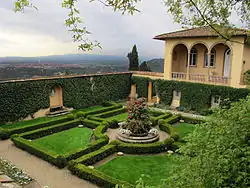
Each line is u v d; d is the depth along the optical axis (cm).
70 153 1052
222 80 2059
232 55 1964
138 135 1288
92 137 1402
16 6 274
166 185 367
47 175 930
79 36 330
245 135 371
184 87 2244
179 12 436
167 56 2405
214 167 344
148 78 2564
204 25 430
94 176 861
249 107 412
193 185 345
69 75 2181
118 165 1025
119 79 2606
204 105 2117
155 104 2406
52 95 2036
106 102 2320
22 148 1198
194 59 2495
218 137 411
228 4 414
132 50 3428
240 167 331
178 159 458
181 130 1567
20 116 1764
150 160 1083
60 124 1528
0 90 1622
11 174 876
